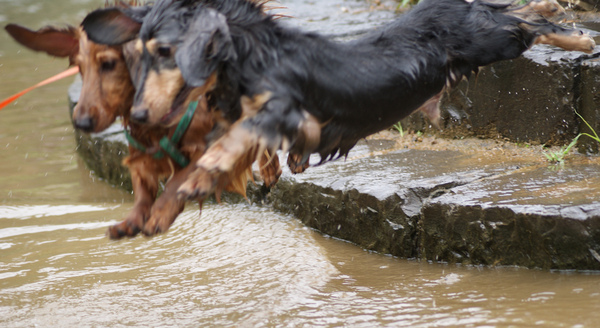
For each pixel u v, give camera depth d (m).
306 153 3.70
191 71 3.25
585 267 4.47
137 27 3.62
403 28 4.13
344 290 4.68
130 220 4.04
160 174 4.22
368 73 3.88
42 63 13.52
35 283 5.12
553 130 5.99
